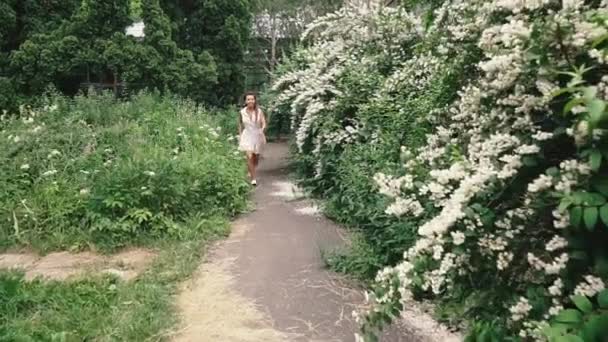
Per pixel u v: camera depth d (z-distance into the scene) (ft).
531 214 6.88
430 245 7.44
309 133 25.76
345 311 12.59
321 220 21.42
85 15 39.24
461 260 7.17
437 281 7.36
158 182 19.10
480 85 8.64
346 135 22.45
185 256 16.33
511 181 6.94
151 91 40.70
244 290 14.02
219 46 48.01
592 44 6.02
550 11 6.89
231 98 49.08
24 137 23.29
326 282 14.42
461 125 9.96
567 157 6.96
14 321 11.44
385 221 13.91
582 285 5.92
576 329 5.39
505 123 7.67
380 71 24.29
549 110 6.90
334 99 24.52
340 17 27.25
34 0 40.06
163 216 18.79
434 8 14.49
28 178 20.54
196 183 20.70
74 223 18.47
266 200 25.77
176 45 42.93
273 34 67.72
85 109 30.17
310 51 30.14
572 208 5.74
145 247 17.57
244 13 48.93
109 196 18.19
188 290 14.05
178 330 11.69
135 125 26.94
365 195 16.47
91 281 14.01
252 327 11.88
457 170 7.80
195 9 47.96
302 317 12.34
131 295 13.21
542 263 6.52
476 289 7.70
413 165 9.94
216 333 11.55
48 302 12.66
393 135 16.94
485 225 6.91
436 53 12.96
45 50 38.37
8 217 18.53
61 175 20.59
